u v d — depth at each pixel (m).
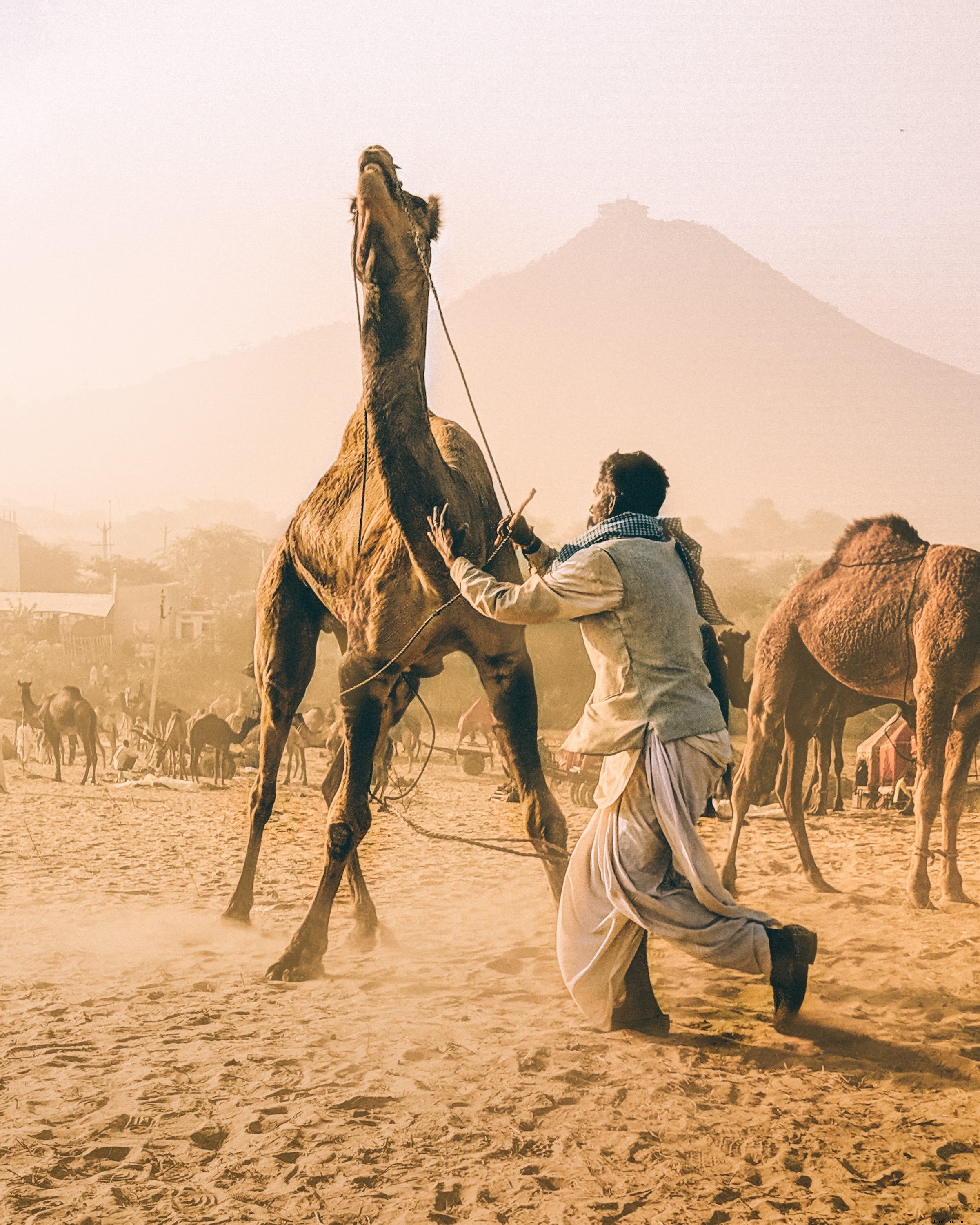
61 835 15.39
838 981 5.79
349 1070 4.34
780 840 14.68
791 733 10.02
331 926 8.06
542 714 41.06
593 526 5.03
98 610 71.38
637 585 4.61
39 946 7.41
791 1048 4.51
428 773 28.33
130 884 10.76
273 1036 4.88
